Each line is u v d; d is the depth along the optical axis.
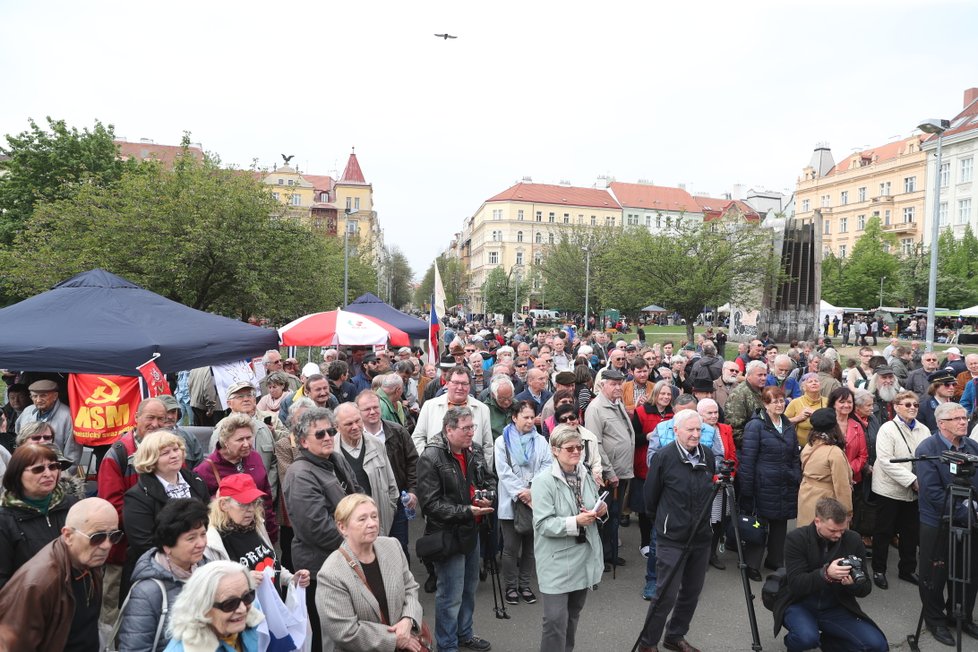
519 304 77.94
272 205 20.62
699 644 5.01
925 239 65.06
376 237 92.25
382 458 5.06
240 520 3.67
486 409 6.48
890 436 6.10
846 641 4.41
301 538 4.18
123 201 18.38
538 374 7.82
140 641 2.91
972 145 59.41
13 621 2.84
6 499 3.53
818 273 34.62
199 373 8.83
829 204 80.38
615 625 5.27
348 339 10.80
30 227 21.48
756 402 7.05
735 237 31.31
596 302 47.97
